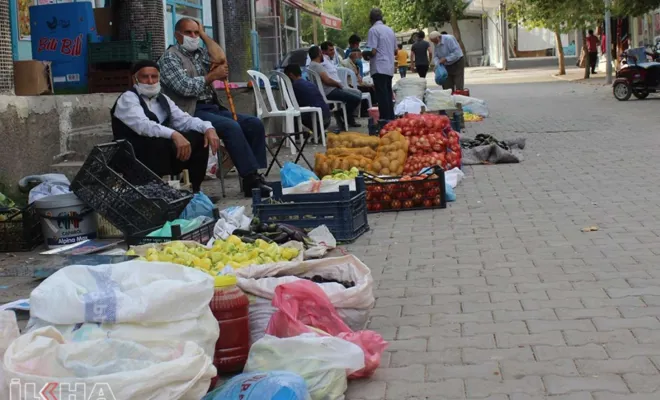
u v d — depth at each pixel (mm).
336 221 7574
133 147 8625
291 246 6262
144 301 3811
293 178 9359
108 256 6367
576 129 15984
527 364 4477
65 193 7754
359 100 17938
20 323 5137
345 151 10398
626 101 22156
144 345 3768
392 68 15688
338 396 4078
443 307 5543
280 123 15133
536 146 13750
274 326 4465
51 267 6434
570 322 5086
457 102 18625
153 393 3414
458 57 21516
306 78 17234
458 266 6551
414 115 10945
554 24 33188
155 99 8891
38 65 10281
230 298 4414
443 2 55438
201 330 3943
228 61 19969
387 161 10055
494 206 8891
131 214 7418
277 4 25812
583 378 4250
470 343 4844
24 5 11891
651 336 4773
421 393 4203
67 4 11594
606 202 8742
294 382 3756
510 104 23406
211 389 4176
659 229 7379
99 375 3438
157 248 5953
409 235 7762
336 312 4711
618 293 5602
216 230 7152
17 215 7516
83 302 3783
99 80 11648
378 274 6465
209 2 19469
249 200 9602
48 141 9844
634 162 11359
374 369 4445
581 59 45156
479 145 12695
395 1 57156
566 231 7516
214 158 11180
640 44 37312
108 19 12953
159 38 13172
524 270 6320
